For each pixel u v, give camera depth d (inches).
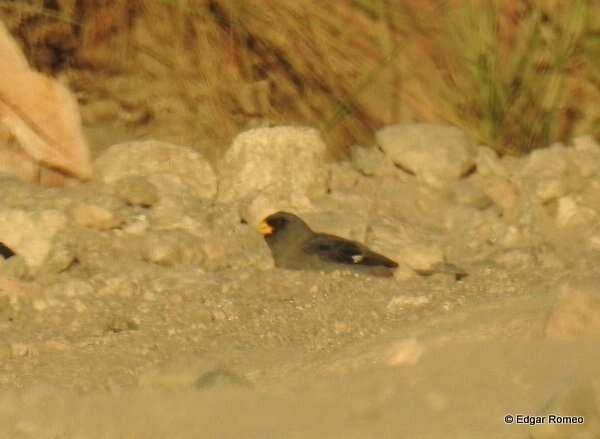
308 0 693.9
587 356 325.1
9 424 320.5
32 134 612.7
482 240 581.0
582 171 629.6
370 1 694.5
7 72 616.1
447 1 695.1
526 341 349.4
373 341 386.9
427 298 453.7
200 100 674.8
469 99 679.7
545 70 686.5
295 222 540.1
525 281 478.6
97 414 322.3
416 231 577.6
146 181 575.2
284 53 685.3
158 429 306.5
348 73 685.3
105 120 665.6
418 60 687.7
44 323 462.6
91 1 679.7
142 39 681.0
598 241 567.8
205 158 639.1
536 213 602.9
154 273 511.8
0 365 412.8
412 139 632.4
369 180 628.4
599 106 686.5
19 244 530.0
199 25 685.9
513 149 675.4
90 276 517.0
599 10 698.2
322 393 323.9
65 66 668.7
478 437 277.1
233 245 546.9
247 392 334.6
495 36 688.4
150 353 420.5
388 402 307.4
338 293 484.7
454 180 623.8
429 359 346.0
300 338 430.0
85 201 551.2
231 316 460.4
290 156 602.9
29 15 668.1
